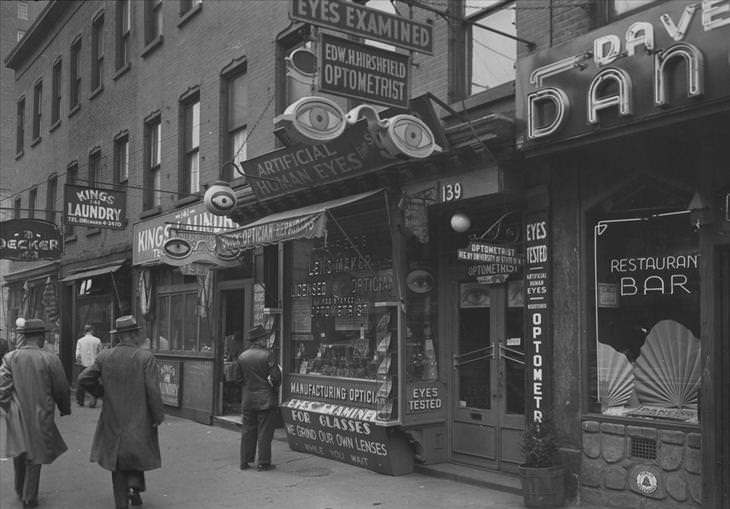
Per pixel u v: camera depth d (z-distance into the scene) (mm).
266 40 11820
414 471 8352
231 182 12078
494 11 8008
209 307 12891
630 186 6559
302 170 9148
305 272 10219
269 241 8703
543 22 7246
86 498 7477
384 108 9266
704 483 5684
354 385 8875
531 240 7195
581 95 6055
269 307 10977
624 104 5613
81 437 11336
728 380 5742
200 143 13656
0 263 28328
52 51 22484
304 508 6895
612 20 6648
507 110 7438
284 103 11523
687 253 6316
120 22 17734
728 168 5707
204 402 12742
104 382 6680
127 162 16922
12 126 41719
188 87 14219
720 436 5680
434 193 7797
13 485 8172
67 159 20750
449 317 8547
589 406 6711
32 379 6961
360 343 9133
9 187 35500
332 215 8664
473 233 8266
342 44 6480
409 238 8438
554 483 6520
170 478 8289
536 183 7184
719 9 5070
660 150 6199
